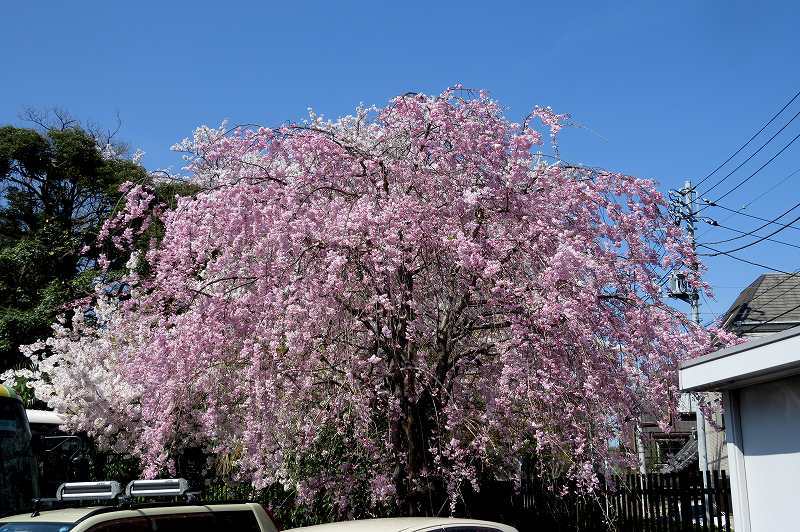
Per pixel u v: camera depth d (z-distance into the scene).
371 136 11.46
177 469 12.99
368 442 10.23
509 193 9.72
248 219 9.90
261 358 9.56
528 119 10.45
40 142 30.36
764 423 7.97
